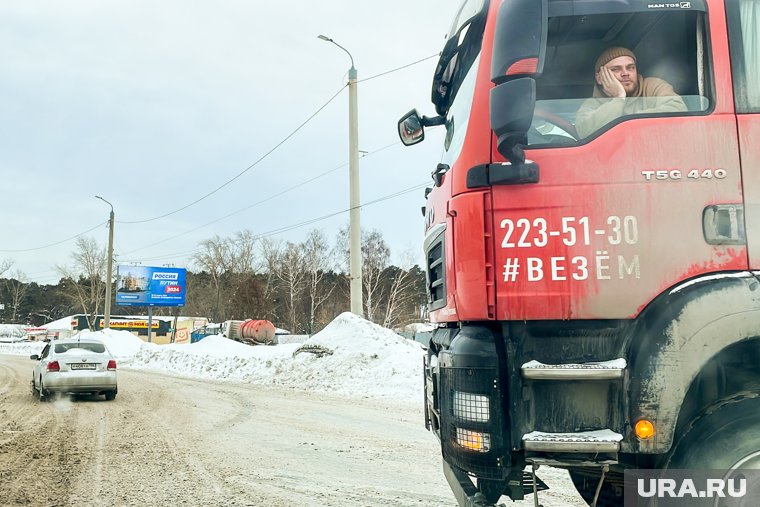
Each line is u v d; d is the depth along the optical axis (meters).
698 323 2.77
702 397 2.92
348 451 8.10
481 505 2.98
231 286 81.38
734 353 2.88
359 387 16.52
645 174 2.93
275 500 5.72
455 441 3.04
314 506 5.52
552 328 2.96
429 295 4.31
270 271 77.56
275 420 11.01
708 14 3.07
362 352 19.09
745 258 2.84
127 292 58.62
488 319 2.97
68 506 5.53
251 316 69.50
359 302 21.52
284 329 76.06
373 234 69.25
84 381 14.20
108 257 44.31
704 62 3.07
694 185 2.91
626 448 2.79
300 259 75.44
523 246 2.96
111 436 9.33
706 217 2.88
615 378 2.80
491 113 2.87
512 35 2.82
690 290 2.82
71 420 11.13
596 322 2.93
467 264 3.04
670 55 3.24
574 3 3.14
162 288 59.94
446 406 3.19
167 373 25.09
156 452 8.05
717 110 2.97
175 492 6.02
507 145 2.88
